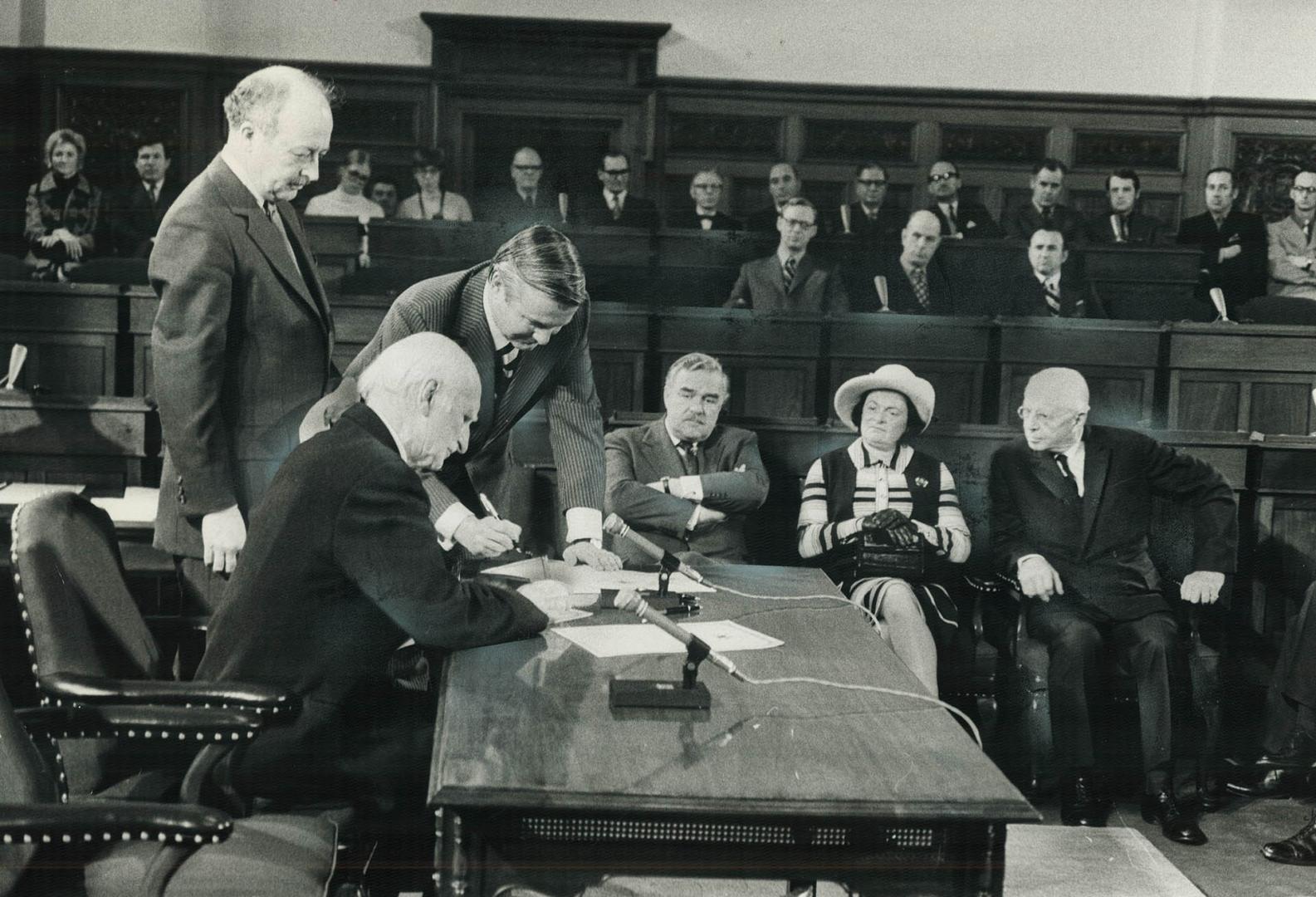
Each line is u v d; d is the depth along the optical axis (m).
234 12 7.02
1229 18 7.26
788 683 2.08
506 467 3.17
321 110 2.76
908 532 3.62
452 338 2.79
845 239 6.02
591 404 2.99
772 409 5.05
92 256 6.47
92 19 6.90
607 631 2.35
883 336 5.00
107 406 3.81
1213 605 3.79
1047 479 3.68
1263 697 3.68
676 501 3.58
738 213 7.47
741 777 1.66
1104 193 7.42
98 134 6.95
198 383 2.68
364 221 5.69
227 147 2.79
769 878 1.62
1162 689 3.30
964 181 7.45
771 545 3.93
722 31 7.34
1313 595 3.31
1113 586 3.54
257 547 2.14
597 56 7.28
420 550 2.11
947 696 3.49
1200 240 6.52
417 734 2.19
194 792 2.02
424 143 7.25
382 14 7.15
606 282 5.86
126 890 1.82
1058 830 3.17
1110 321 4.95
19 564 2.03
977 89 7.38
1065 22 7.35
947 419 5.04
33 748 1.80
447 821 1.59
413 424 2.20
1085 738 3.28
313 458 2.15
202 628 2.97
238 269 2.74
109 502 3.64
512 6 7.19
